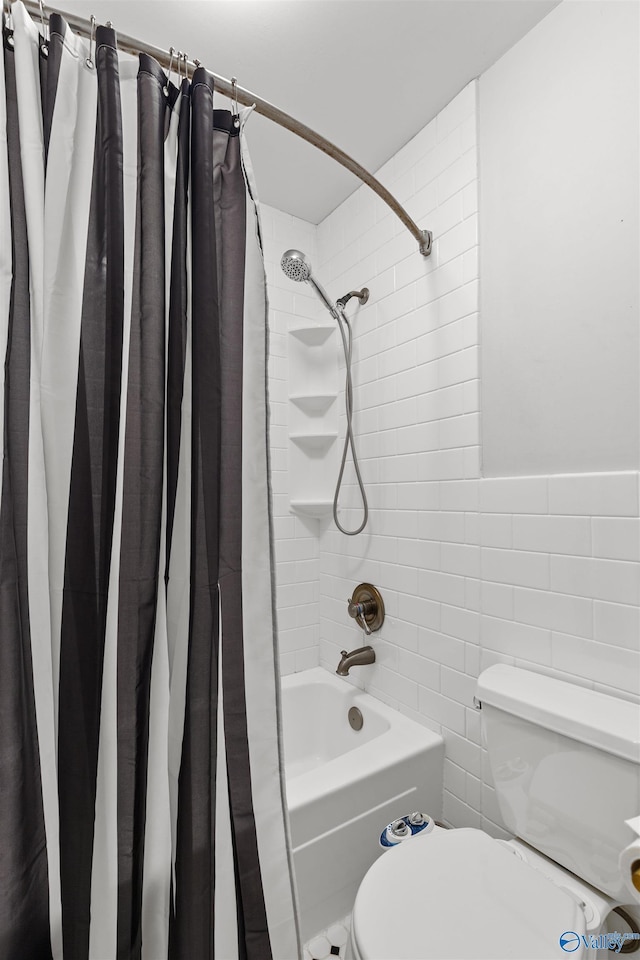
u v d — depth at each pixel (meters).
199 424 0.75
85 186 0.72
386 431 1.73
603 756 0.92
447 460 1.47
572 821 0.97
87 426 0.70
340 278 2.00
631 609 1.02
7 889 0.61
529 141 1.25
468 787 1.38
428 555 1.54
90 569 0.70
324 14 1.18
